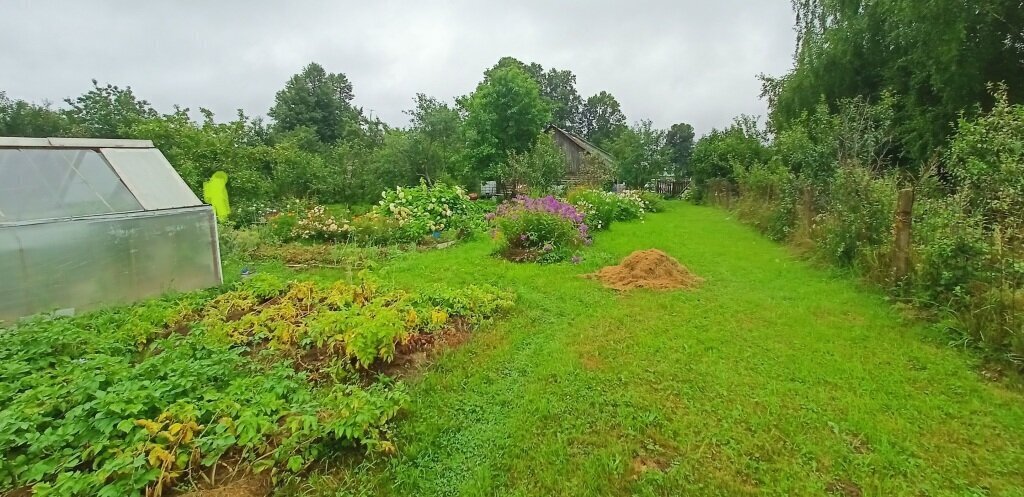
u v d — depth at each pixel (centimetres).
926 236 529
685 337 449
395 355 394
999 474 256
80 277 518
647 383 357
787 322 487
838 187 719
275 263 810
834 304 544
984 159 488
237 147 1413
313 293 549
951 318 444
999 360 379
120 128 1422
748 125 1945
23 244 472
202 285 644
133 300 566
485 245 966
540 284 646
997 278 416
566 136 2884
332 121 3978
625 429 296
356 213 1295
